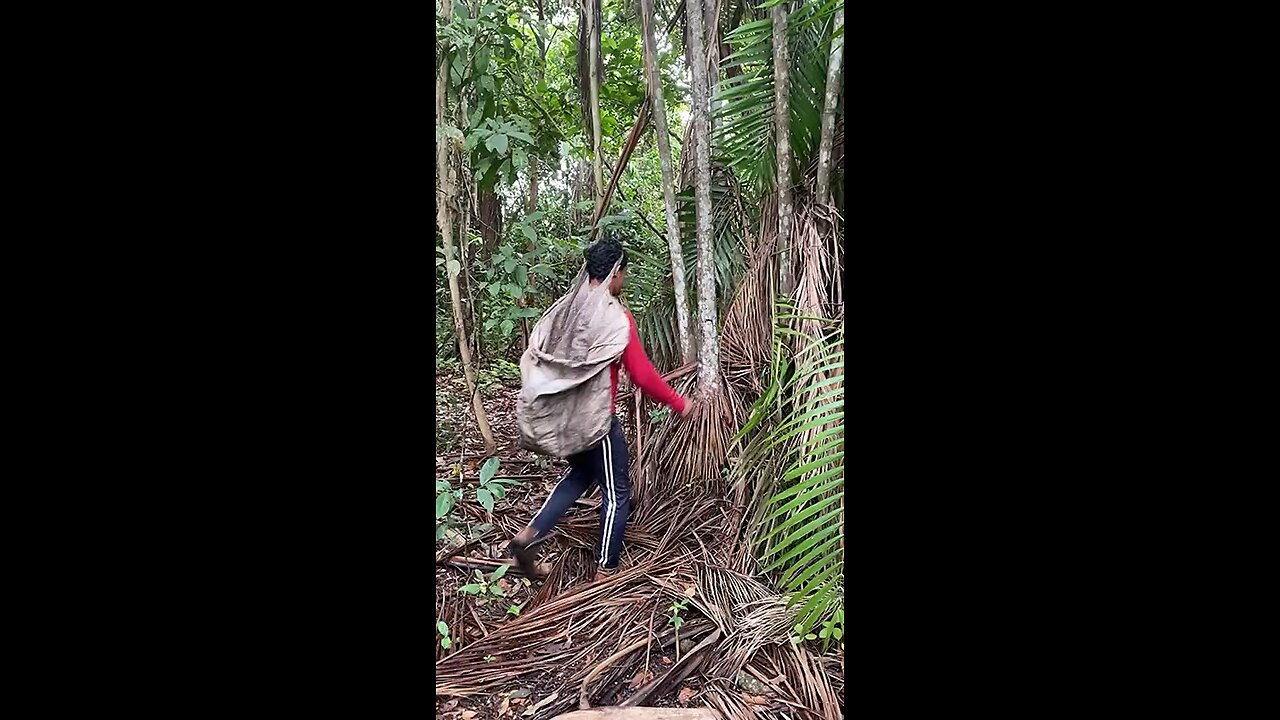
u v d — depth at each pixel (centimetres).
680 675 178
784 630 187
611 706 168
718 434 231
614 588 210
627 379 282
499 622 203
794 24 211
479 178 251
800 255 220
